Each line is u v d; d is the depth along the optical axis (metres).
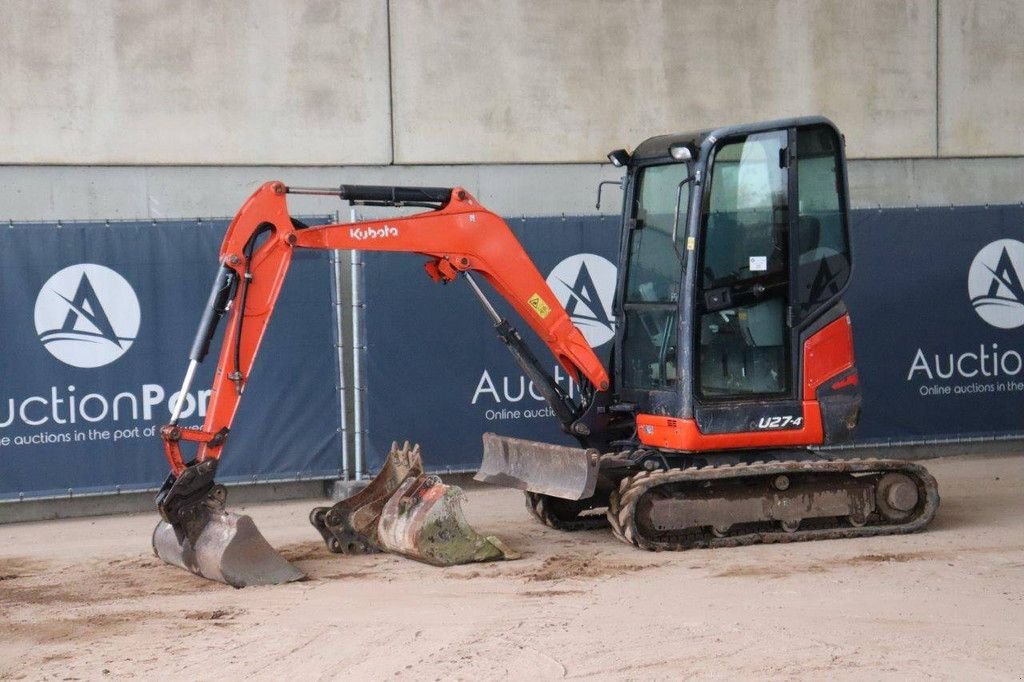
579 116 15.52
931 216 15.12
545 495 11.46
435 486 10.14
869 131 16.47
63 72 14.01
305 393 13.41
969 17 16.70
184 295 13.08
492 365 13.91
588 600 8.74
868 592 8.82
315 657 7.54
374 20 14.83
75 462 12.86
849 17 16.34
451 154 15.16
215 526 9.55
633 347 11.29
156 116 14.27
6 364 12.66
